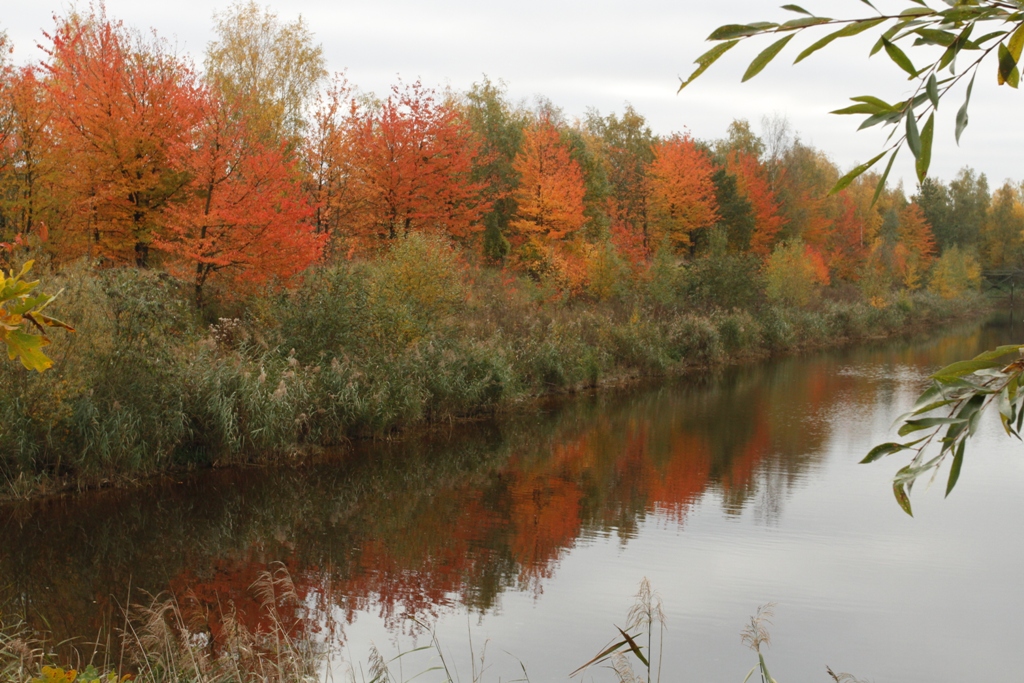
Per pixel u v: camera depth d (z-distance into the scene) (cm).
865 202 7144
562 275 2778
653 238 3850
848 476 1439
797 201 5794
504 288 2647
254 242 1669
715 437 1741
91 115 1645
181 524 1109
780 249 4000
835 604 888
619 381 2406
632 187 3938
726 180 4528
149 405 1286
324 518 1162
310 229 1911
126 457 1241
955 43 144
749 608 872
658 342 2670
